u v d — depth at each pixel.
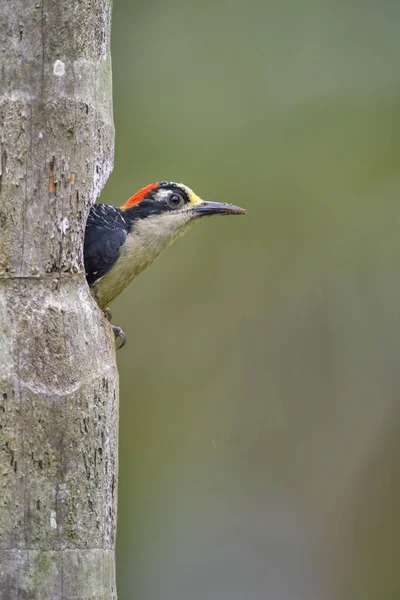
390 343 15.05
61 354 6.47
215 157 15.35
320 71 15.55
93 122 6.85
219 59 15.63
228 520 15.33
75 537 6.33
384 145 15.36
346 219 15.37
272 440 15.38
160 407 15.11
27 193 6.53
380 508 15.95
